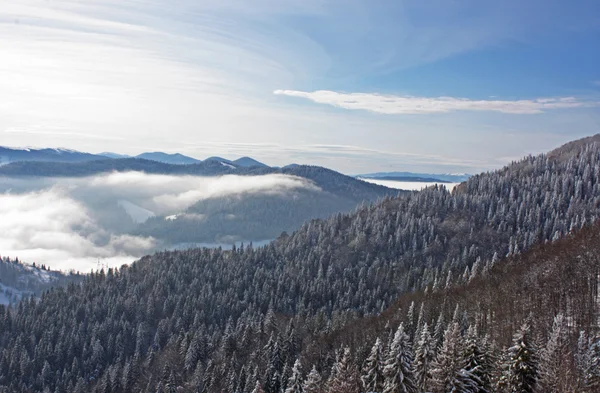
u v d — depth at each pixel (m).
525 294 126.06
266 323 159.88
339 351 124.19
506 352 71.44
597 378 65.44
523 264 159.50
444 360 63.47
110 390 154.12
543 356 66.44
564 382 63.38
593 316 98.81
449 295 151.88
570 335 89.25
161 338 193.88
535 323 97.62
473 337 66.50
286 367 121.56
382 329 138.12
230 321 184.50
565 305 107.94
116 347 188.38
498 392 64.19
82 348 191.75
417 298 165.38
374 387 75.75
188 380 146.12
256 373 123.38
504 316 115.81
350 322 164.62
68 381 171.12
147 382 153.88
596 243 144.25
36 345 192.38
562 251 154.88
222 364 142.12
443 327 116.50
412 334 128.12
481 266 194.00
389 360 69.31
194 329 188.50
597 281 117.31
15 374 177.12
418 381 70.38
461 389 61.16
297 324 169.12
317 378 77.06
